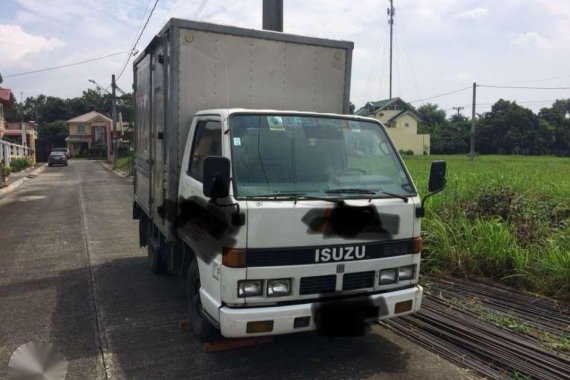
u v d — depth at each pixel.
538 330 4.82
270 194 3.83
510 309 5.37
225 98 5.10
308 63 5.44
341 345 4.64
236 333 3.58
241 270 3.60
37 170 37.22
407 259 4.17
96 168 41.41
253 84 5.21
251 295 3.64
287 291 3.71
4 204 16.06
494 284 6.17
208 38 4.99
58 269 7.44
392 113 64.88
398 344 4.68
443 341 4.70
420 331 4.93
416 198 4.25
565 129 65.62
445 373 4.13
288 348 4.57
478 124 65.81
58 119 91.06
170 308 5.67
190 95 4.98
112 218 12.63
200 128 4.66
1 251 8.71
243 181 3.88
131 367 4.20
